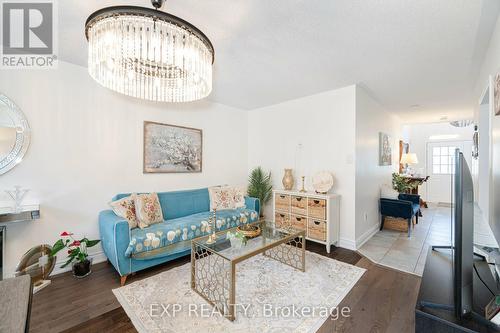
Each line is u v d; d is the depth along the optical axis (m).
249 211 3.42
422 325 1.06
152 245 2.31
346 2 1.53
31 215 2.05
